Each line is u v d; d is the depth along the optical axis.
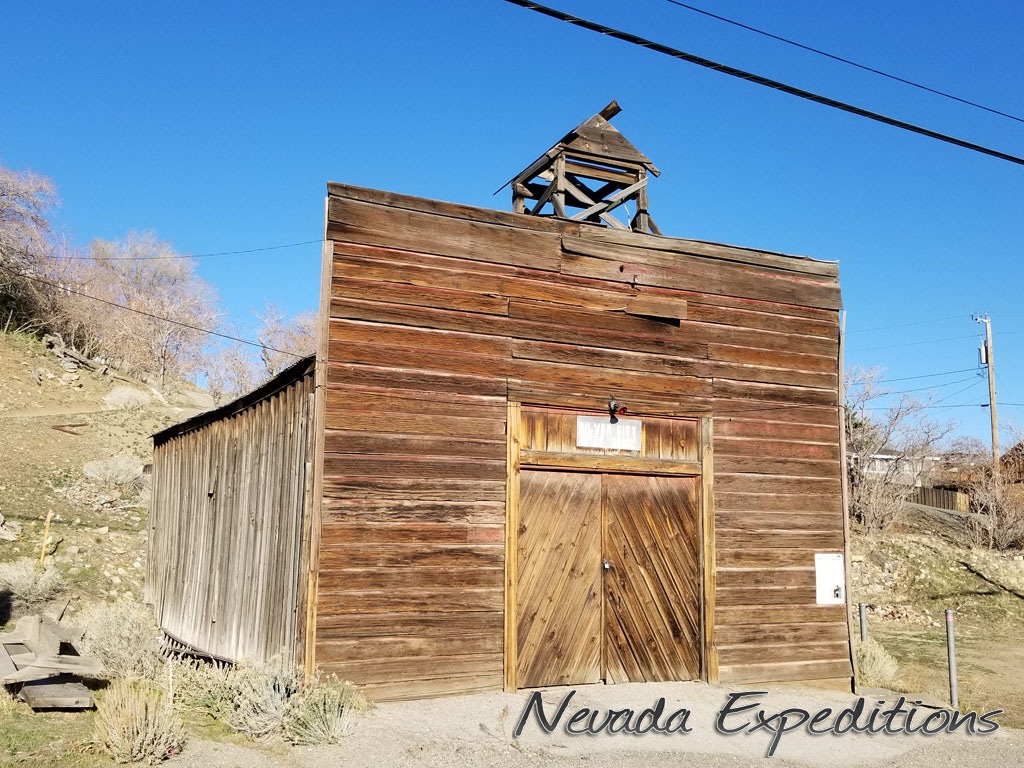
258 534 10.59
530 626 9.62
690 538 10.66
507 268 10.00
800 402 11.54
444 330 9.55
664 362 10.77
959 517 31.08
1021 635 20.38
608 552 10.20
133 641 9.92
